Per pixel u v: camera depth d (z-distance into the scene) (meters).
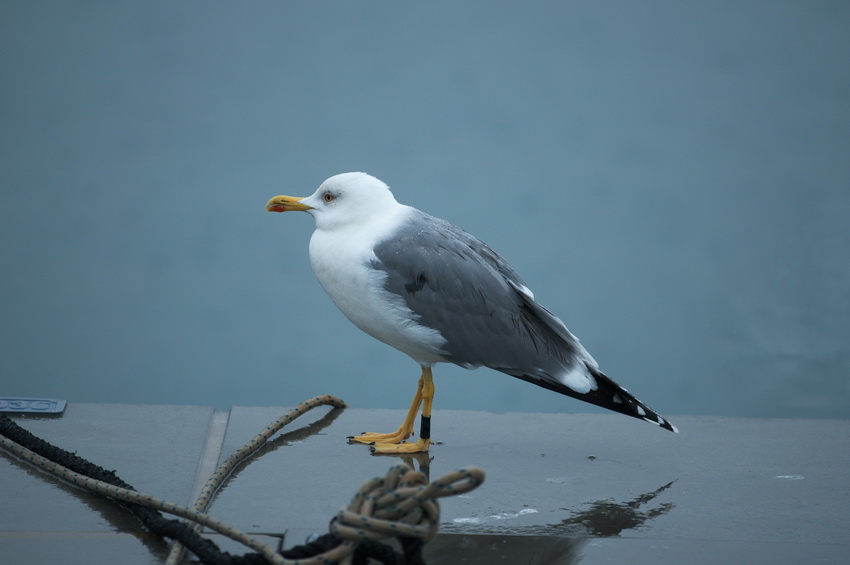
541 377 10.87
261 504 9.02
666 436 11.34
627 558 7.91
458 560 7.84
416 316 10.76
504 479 9.84
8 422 10.16
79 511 8.61
